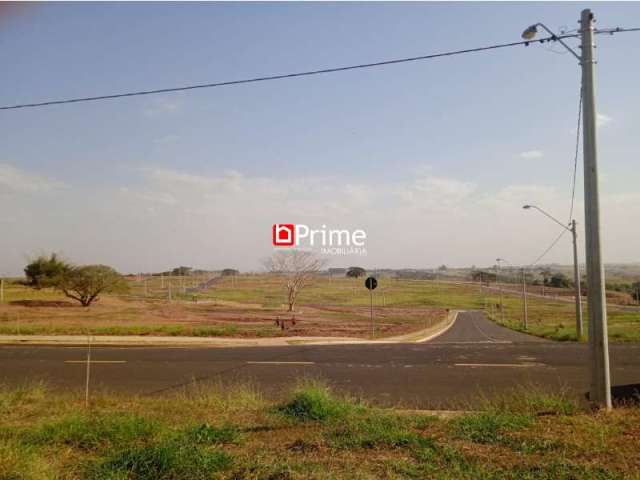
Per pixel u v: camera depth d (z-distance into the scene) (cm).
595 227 823
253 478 499
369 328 3403
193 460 537
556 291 14638
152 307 4834
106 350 1930
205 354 1797
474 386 1163
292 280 5706
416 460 553
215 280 11744
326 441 622
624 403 889
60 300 4794
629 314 5578
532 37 892
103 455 593
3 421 770
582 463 533
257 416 782
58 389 1160
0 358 1697
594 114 845
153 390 1153
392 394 1084
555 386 1139
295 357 1698
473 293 13712
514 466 526
